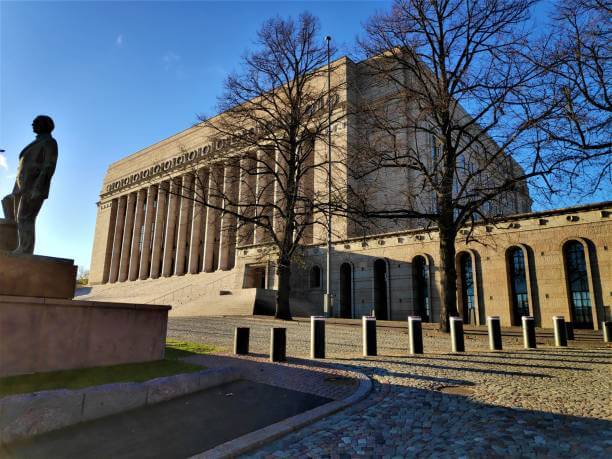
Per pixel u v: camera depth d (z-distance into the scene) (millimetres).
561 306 24312
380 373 9328
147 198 71000
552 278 24875
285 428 5535
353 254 34688
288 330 19484
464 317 28391
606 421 5844
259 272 43469
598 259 23453
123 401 6117
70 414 5473
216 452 4707
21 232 7992
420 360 11180
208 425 5684
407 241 31984
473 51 20078
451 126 20453
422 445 5023
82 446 4859
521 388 7895
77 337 7824
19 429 4957
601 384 8258
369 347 12180
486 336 18641
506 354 12547
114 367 8102
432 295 30031
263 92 28391
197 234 60125
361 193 26734
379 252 33281
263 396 7164
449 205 19734
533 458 4590
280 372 9109
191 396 7035
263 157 42781
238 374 8438
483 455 4688
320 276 36938
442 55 20531
